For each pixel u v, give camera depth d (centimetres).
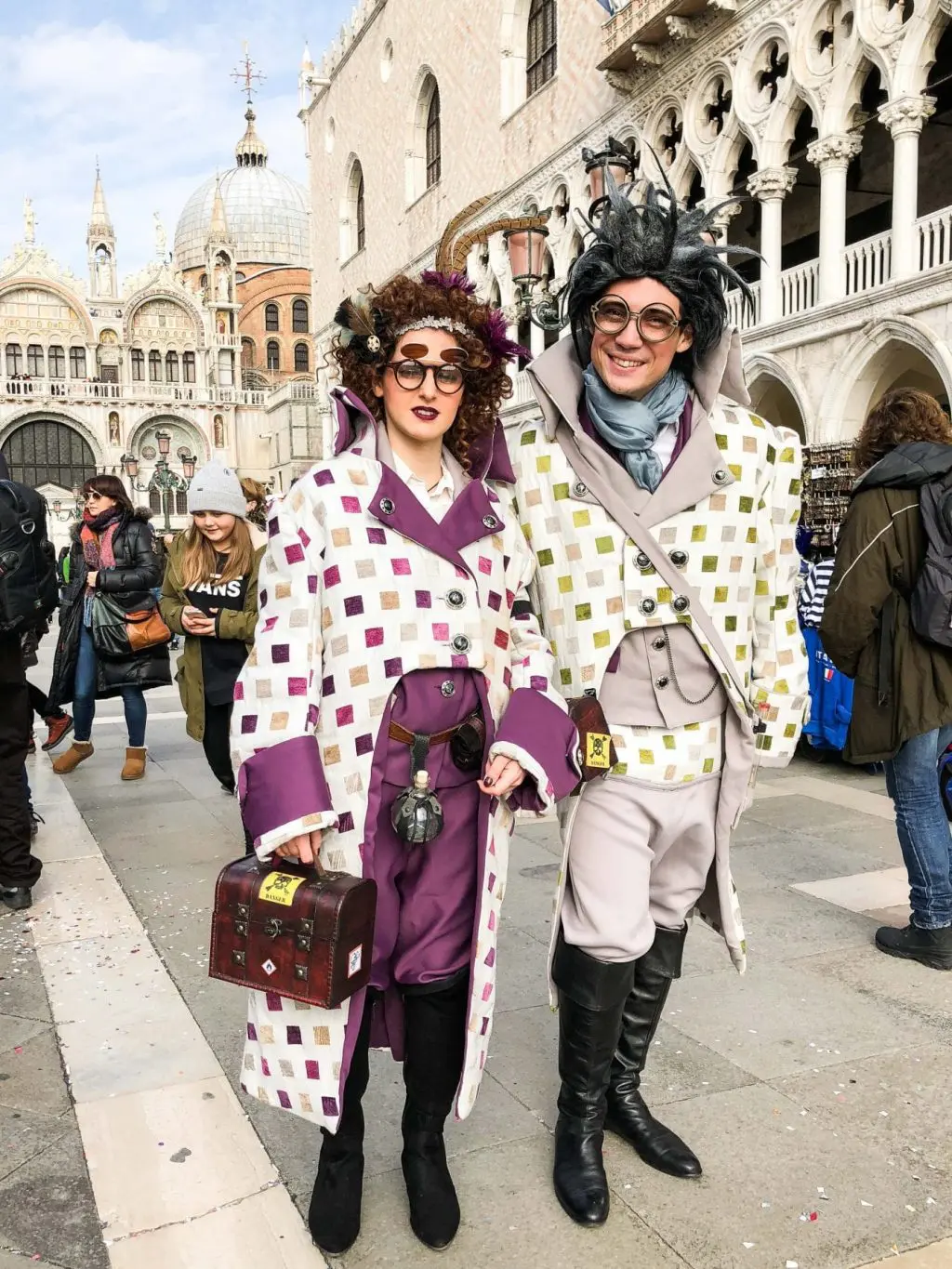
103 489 625
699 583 219
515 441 232
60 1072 280
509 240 753
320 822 180
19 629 386
